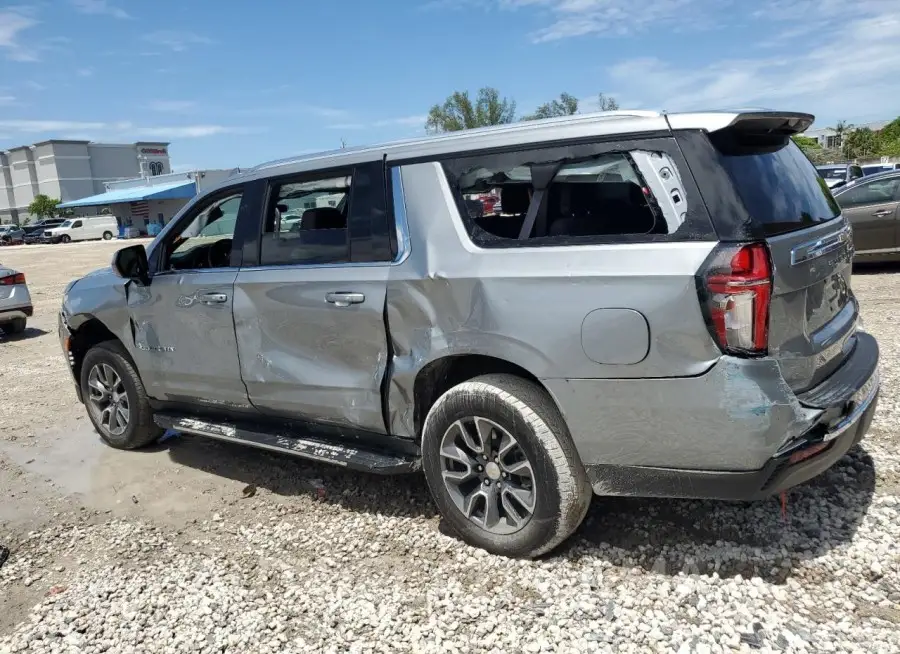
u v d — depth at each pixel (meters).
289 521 4.03
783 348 2.81
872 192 10.62
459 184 3.39
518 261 3.12
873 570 3.01
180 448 5.39
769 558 3.17
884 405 4.88
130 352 4.99
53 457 5.39
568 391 3.01
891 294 8.89
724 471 2.80
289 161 4.16
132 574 3.57
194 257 4.89
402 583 3.28
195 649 2.93
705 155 2.79
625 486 3.02
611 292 2.87
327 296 3.74
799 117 3.11
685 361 2.75
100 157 106.38
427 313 3.39
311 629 2.99
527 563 3.32
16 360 9.41
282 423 4.29
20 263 30.53
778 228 2.88
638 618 2.86
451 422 3.41
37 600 3.42
